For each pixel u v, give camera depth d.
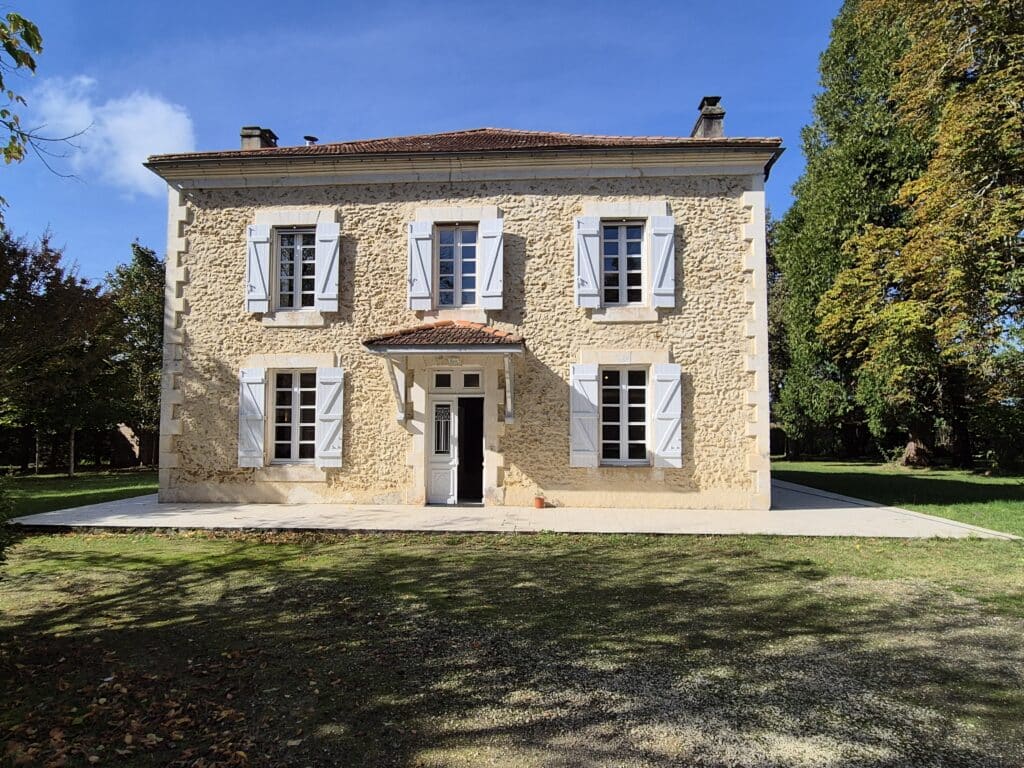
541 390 10.77
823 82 21.75
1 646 4.15
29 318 13.08
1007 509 10.41
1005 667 3.79
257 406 11.04
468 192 11.12
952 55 12.12
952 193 12.03
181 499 11.08
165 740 2.88
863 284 15.16
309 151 11.41
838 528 8.52
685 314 10.74
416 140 12.83
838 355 19.52
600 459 10.78
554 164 10.91
